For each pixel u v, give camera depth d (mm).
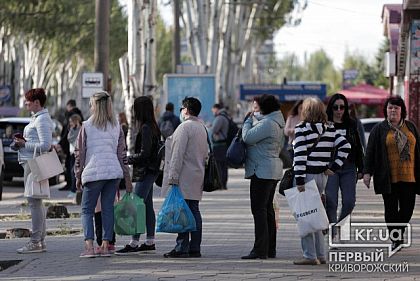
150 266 23000
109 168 24438
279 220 33438
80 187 24812
